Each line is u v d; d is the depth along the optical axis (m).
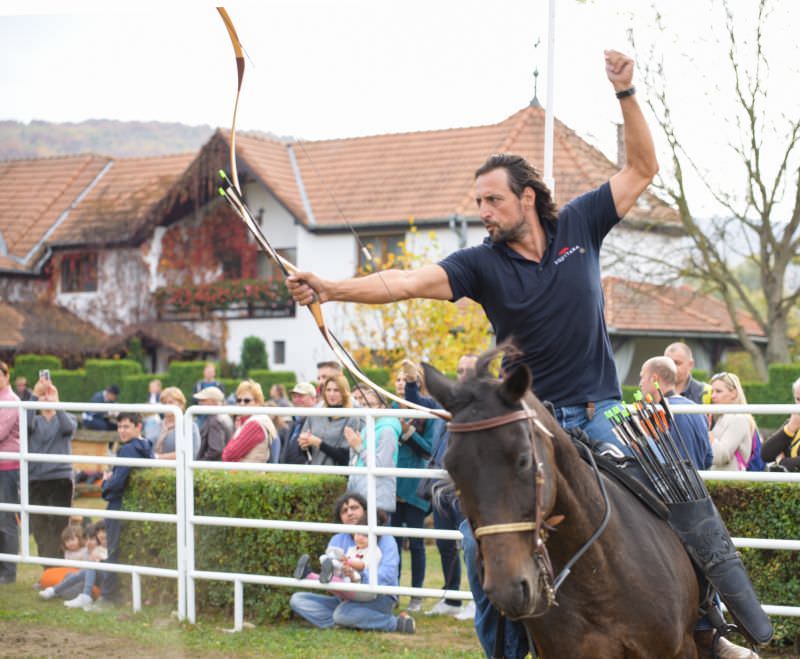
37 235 32.97
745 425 7.72
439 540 8.40
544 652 3.95
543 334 4.21
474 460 3.31
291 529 7.98
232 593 8.52
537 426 3.49
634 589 3.87
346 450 8.80
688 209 23.38
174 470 8.93
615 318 26.53
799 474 6.35
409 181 28.81
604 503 3.91
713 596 4.59
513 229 4.16
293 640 7.68
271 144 31.83
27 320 31.42
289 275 4.00
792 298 24.78
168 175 34.47
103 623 8.20
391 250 28.25
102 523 9.42
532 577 3.28
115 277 32.25
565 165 23.80
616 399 4.43
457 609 8.63
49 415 9.80
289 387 22.20
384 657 7.10
